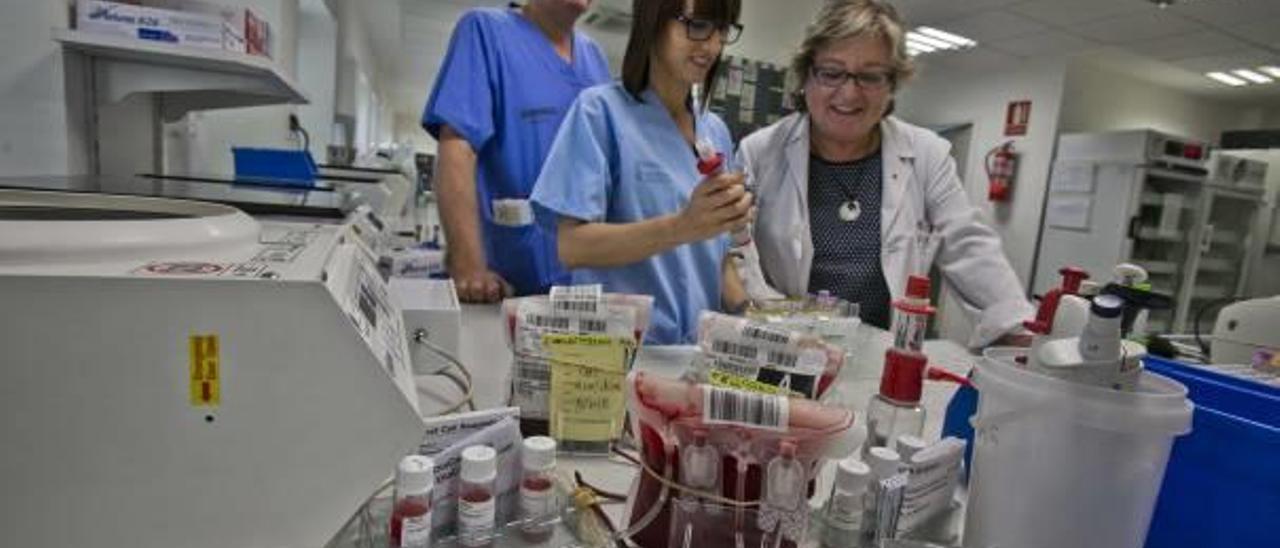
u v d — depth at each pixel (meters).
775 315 0.98
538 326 0.67
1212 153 4.66
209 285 0.39
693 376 0.59
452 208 1.49
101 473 0.39
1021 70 5.50
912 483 0.52
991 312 1.25
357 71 6.21
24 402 0.38
